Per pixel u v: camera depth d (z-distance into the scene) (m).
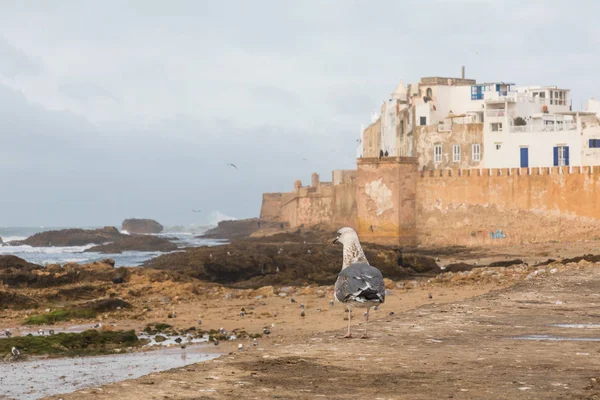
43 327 25.84
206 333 22.86
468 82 118.69
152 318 27.27
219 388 10.66
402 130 109.06
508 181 85.06
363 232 90.06
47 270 47.44
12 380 15.64
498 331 17.34
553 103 112.56
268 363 12.82
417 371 12.12
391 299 29.25
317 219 139.25
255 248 75.88
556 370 12.19
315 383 11.09
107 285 40.31
